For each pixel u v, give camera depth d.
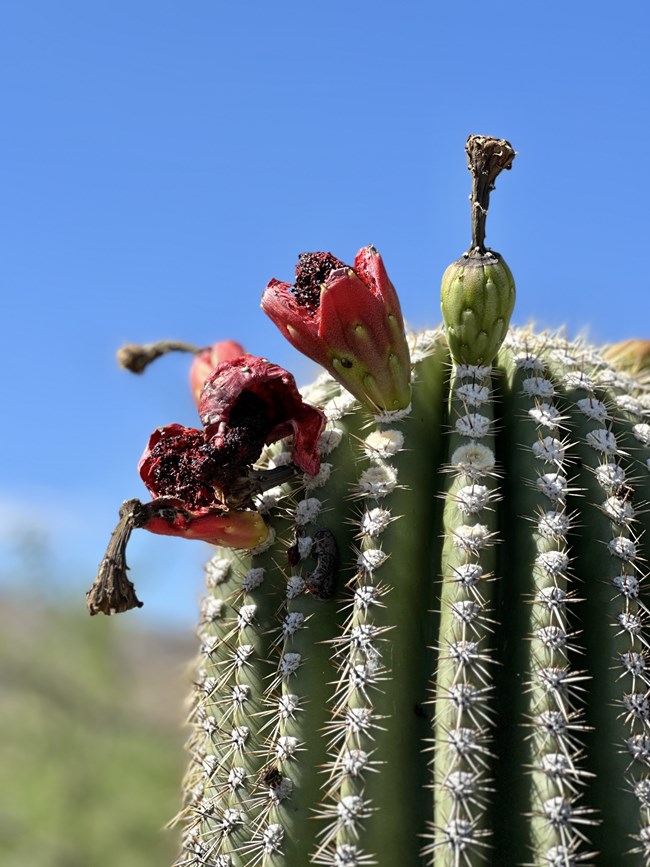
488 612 0.71
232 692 0.77
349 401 0.79
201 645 0.84
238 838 0.75
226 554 0.81
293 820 0.71
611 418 0.79
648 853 0.68
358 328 0.74
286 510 0.78
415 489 0.74
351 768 0.69
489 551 0.71
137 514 0.72
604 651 0.71
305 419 0.74
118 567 0.71
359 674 0.70
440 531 0.74
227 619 0.80
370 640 0.70
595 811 0.67
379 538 0.72
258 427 0.74
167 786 2.08
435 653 0.71
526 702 0.69
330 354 0.75
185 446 0.75
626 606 0.72
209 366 0.89
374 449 0.75
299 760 0.72
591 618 0.72
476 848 0.66
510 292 0.76
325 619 0.74
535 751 0.68
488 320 0.76
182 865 0.78
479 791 0.67
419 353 0.80
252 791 0.75
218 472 0.73
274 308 0.76
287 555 0.77
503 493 0.75
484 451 0.74
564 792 0.67
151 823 2.03
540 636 0.69
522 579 0.71
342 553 0.75
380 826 0.68
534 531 0.72
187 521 0.74
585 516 0.74
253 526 0.76
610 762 0.69
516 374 0.78
